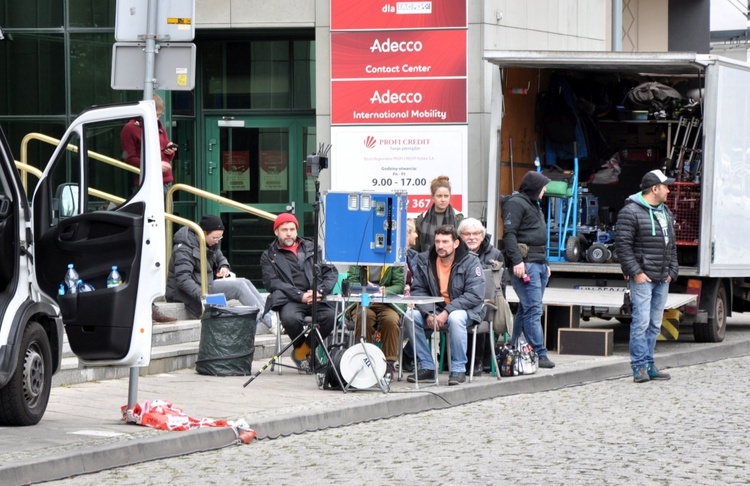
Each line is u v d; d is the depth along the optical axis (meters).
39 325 9.06
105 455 7.96
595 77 17.11
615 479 7.44
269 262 12.40
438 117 17.47
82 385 11.23
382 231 11.41
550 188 15.82
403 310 12.03
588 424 9.80
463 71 17.42
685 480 7.40
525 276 12.91
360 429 9.72
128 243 9.01
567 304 15.02
